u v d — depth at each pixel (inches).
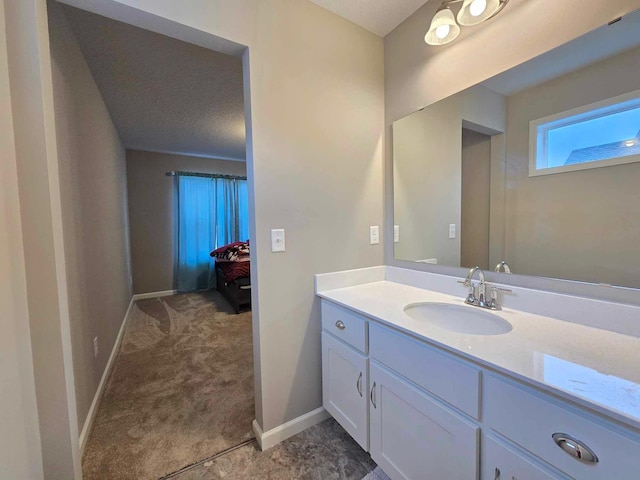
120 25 67.2
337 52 64.7
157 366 93.3
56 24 56.1
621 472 23.0
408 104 67.0
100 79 91.5
